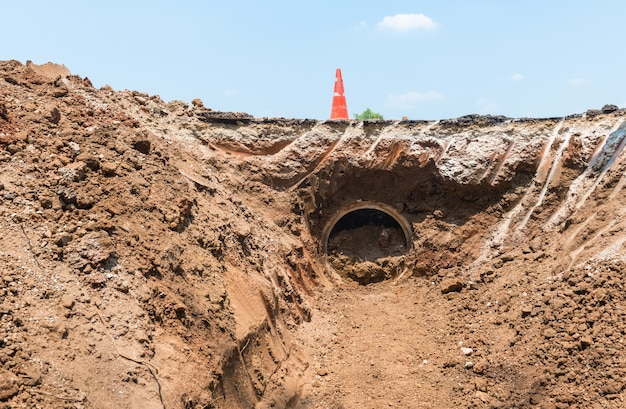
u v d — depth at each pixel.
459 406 11.69
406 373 13.09
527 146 18.33
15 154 10.42
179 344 9.39
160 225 11.23
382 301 17.72
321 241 19.86
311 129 19.78
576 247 14.74
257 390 10.74
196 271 11.07
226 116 19.69
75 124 12.62
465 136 19.06
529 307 13.59
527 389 11.41
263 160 19.30
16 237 8.94
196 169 16.02
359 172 19.52
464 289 16.73
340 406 11.77
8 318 7.69
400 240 20.19
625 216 14.26
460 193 18.80
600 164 16.58
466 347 13.65
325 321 15.72
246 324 11.23
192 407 8.66
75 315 8.41
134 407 7.79
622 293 12.15
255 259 14.02
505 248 17.50
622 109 17.61
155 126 17.94
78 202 10.26
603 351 11.13
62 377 7.46
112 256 9.68
